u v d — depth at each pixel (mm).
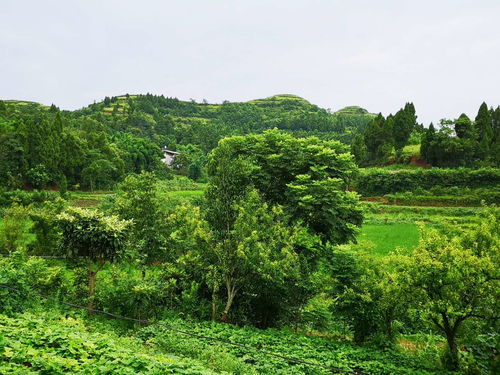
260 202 17969
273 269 15438
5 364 6863
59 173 69125
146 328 13797
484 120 83000
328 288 16828
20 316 11562
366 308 15828
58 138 70688
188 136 148500
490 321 13523
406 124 91000
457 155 74625
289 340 14789
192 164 103000
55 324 11484
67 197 51281
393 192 67188
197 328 14477
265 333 15625
